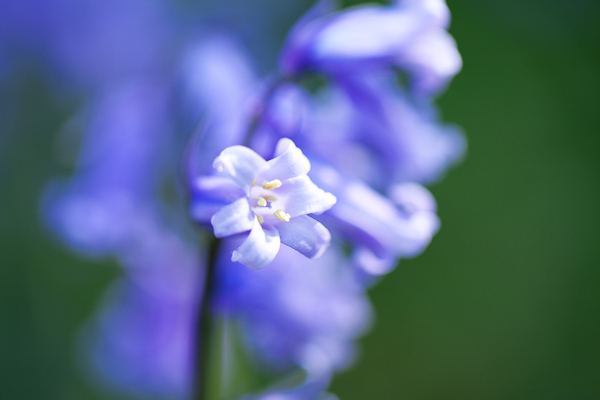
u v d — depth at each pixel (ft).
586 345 1.58
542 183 1.58
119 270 1.37
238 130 0.93
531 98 1.58
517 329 1.57
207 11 1.38
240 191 0.85
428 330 1.55
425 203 0.92
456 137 0.98
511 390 1.55
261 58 1.26
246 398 0.94
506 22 1.56
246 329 1.05
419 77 0.92
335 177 0.90
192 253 1.11
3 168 1.37
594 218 1.58
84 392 1.33
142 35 1.43
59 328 1.36
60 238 1.36
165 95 1.07
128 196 1.10
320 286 1.03
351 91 0.93
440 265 1.57
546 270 1.59
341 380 1.52
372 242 0.90
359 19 0.91
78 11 1.43
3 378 1.32
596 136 1.58
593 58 1.57
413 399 1.54
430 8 0.89
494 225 1.59
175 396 1.13
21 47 1.43
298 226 0.81
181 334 1.11
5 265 1.35
